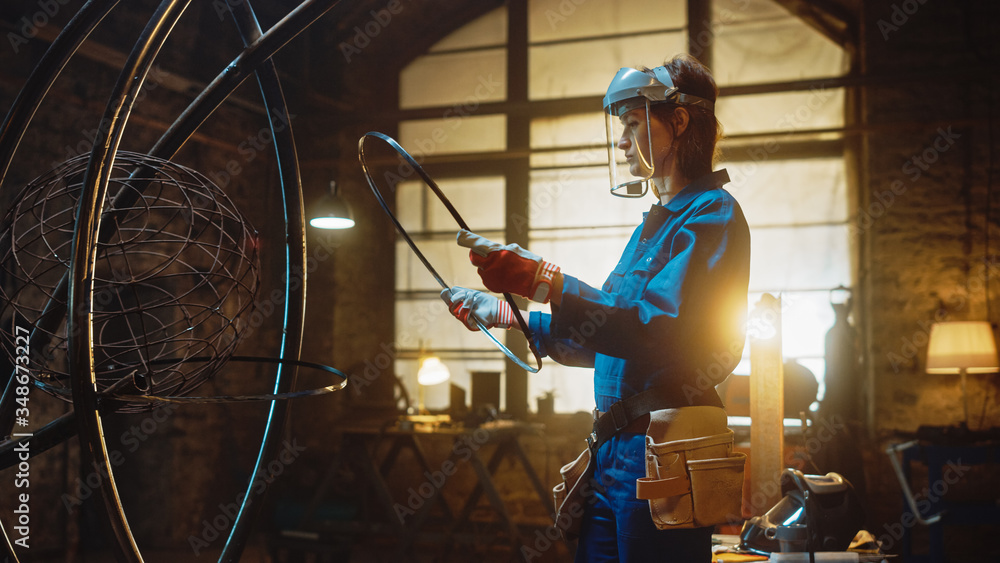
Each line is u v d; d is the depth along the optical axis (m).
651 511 1.26
